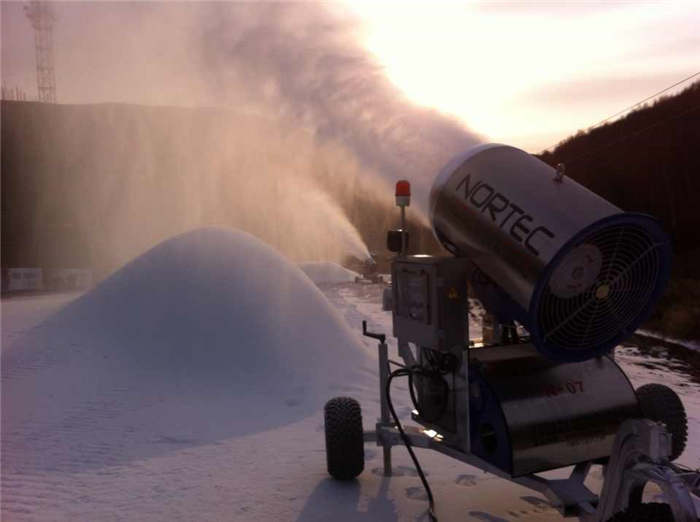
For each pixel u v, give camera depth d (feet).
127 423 21.57
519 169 12.57
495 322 13.37
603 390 12.46
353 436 15.79
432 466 17.22
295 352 28.84
